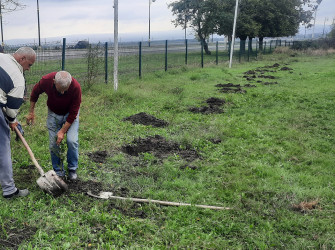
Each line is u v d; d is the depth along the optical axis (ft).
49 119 15.70
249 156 21.02
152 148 22.00
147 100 36.83
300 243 12.04
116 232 12.04
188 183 16.85
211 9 121.39
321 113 32.12
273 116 30.76
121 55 59.77
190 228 12.79
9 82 13.42
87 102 33.45
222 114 31.73
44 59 45.50
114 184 16.46
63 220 12.69
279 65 83.10
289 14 134.62
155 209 14.11
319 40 152.35
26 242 11.52
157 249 11.36
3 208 13.32
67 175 16.43
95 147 21.57
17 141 21.22
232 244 12.12
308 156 20.98
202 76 57.57
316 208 14.69
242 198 15.15
